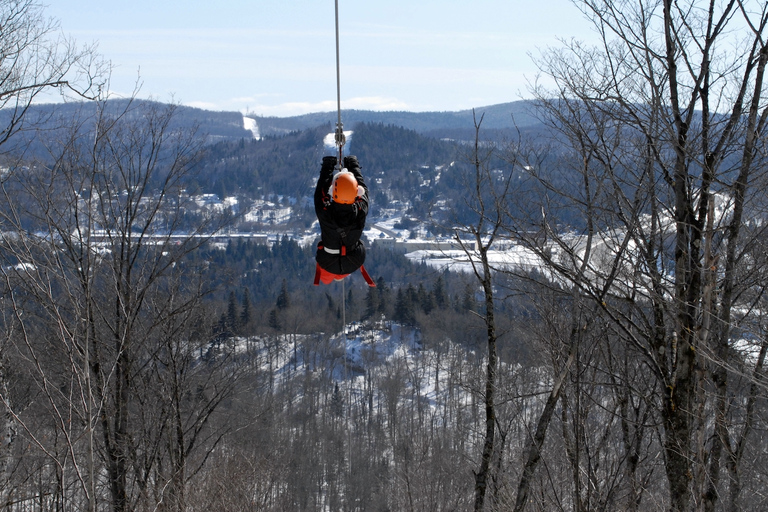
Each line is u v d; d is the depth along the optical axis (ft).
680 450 23.70
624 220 26.02
